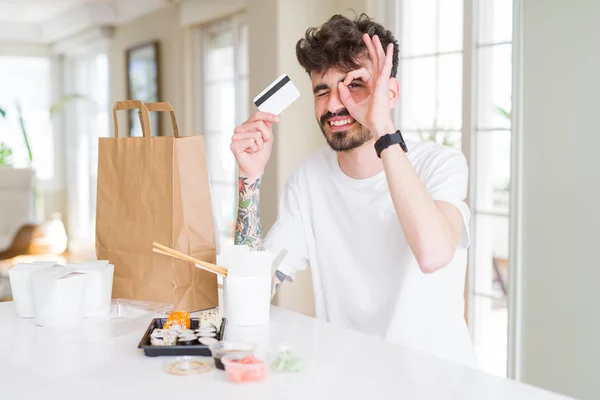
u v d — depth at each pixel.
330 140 1.55
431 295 1.53
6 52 8.64
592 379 2.49
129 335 1.30
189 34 5.61
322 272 1.70
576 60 2.49
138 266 1.49
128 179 1.50
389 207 1.58
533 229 2.68
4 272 6.80
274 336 1.29
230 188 5.22
